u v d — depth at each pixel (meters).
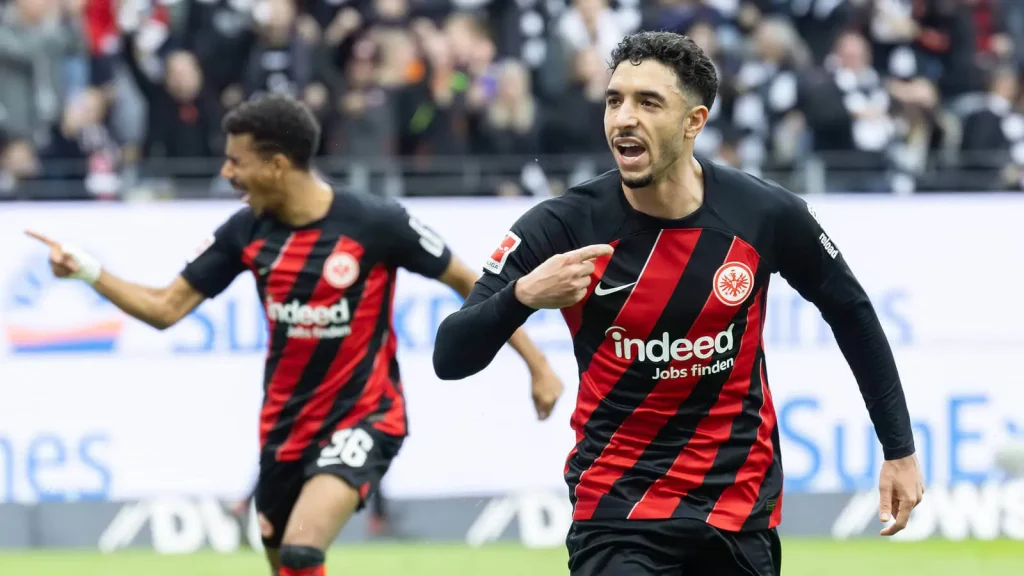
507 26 37.44
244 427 28.59
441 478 28.73
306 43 35.00
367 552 27.88
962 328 29.45
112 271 28.80
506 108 34.38
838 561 26.83
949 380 29.33
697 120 13.07
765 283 13.55
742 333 13.45
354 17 35.38
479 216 29.83
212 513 28.53
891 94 36.09
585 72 34.56
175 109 33.78
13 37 34.59
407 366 28.66
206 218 29.12
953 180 30.20
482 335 12.61
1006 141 35.75
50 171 32.25
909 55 38.69
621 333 13.38
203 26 35.50
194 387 28.55
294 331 18.09
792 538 28.98
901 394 13.97
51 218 28.77
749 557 13.65
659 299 13.27
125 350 28.48
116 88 34.88
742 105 35.34
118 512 28.41
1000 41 39.59
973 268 29.56
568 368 28.88
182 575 25.89
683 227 13.28
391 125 33.88
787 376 28.95
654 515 13.41
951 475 29.23
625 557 13.41
